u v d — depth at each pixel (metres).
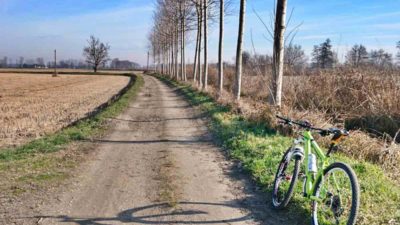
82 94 31.97
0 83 48.81
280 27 11.65
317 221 4.75
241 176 7.25
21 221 5.12
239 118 13.59
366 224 4.66
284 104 12.17
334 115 11.91
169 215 5.35
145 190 6.42
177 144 10.41
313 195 4.78
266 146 8.76
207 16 26.92
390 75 13.27
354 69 14.25
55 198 6.00
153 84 46.94
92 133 11.86
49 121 15.66
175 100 24.56
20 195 6.11
